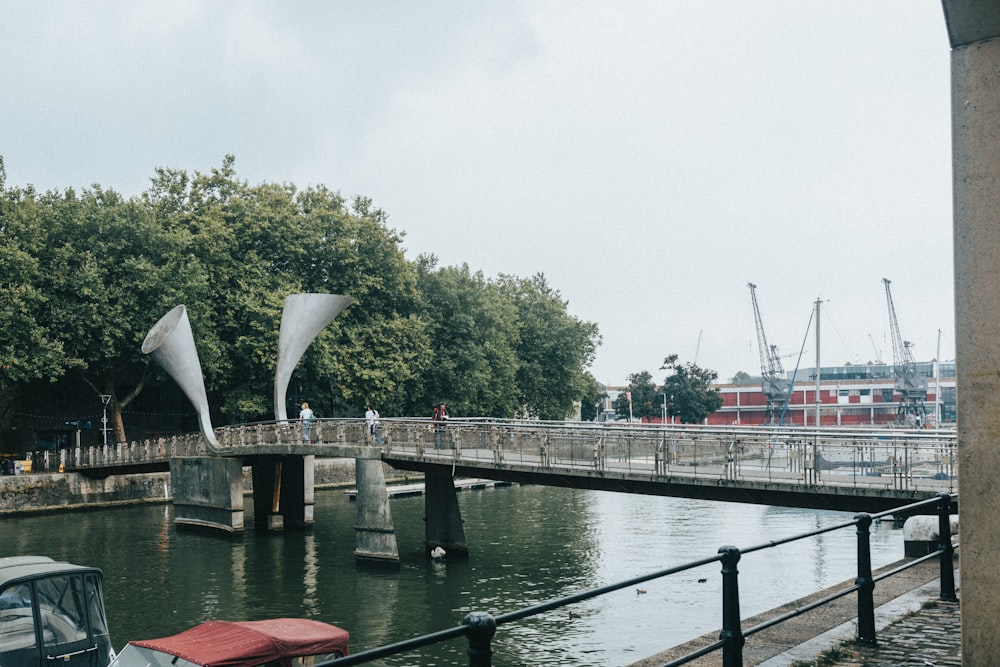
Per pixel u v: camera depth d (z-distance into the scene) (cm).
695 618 2692
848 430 2684
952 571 1045
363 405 7350
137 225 6091
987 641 504
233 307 6419
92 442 7106
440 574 3466
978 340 508
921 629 911
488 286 9069
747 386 16900
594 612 2788
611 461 3145
